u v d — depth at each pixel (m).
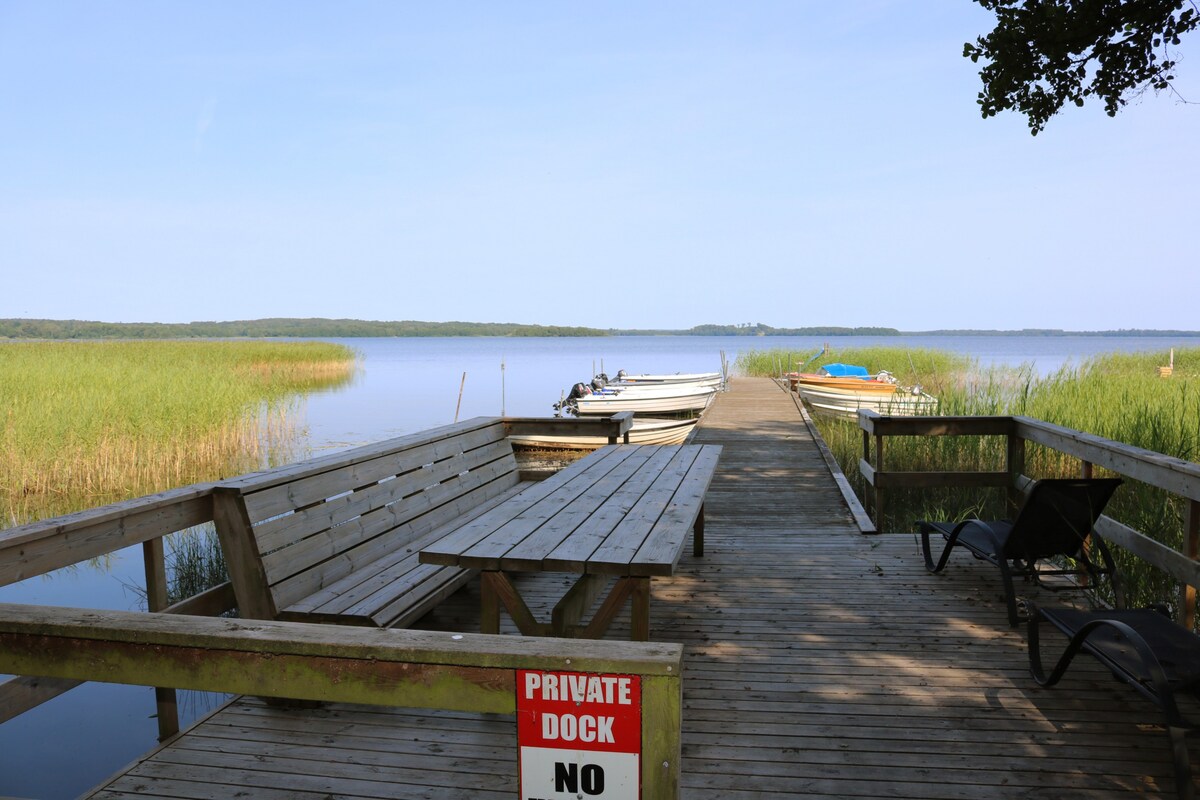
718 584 5.06
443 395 28.06
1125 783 2.76
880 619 4.40
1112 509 5.94
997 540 4.41
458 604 4.80
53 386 16.05
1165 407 9.88
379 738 3.11
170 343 39.19
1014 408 10.83
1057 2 5.23
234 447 13.62
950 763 2.90
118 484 11.25
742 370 35.34
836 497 7.81
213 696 4.64
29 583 6.82
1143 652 2.72
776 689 3.52
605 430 6.61
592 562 2.97
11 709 2.54
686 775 2.83
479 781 2.80
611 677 1.44
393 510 4.72
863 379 21.41
